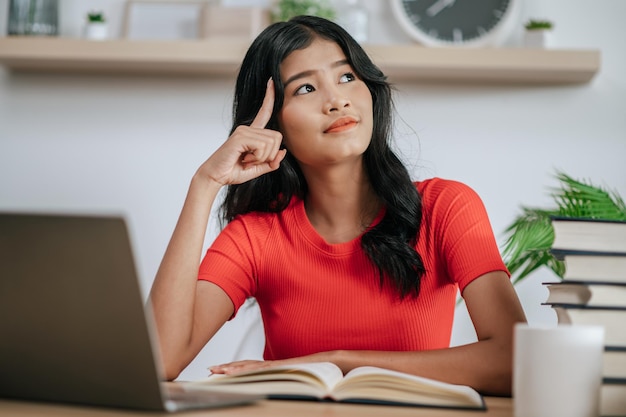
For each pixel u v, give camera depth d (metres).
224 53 3.07
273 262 1.65
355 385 1.01
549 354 0.82
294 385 1.03
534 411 0.82
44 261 0.85
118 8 3.36
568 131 3.18
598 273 0.98
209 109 3.29
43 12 3.25
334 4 3.21
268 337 1.70
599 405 0.83
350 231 1.63
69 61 3.18
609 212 2.14
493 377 1.25
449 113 3.20
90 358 0.87
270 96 1.58
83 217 0.82
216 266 1.64
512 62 3.00
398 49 3.02
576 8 3.21
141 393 0.86
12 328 0.90
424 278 1.57
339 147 1.52
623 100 3.17
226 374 1.26
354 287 1.59
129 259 0.82
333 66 1.56
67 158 3.35
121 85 3.33
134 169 3.32
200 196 1.50
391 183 1.58
